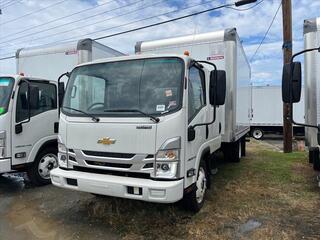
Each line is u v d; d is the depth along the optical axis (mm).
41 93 6961
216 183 6992
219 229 4578
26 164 6613
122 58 4758
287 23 11945
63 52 8141
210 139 5770
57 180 4719
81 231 4609
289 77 3914
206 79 5469
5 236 4508
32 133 6707
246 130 9766
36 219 5113
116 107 4477
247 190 6484
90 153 4508
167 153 4105
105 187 4262
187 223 4762
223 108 6895
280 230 4570
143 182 4090
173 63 4422
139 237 4336
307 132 5789
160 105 4258
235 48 6848
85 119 4562
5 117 6227
